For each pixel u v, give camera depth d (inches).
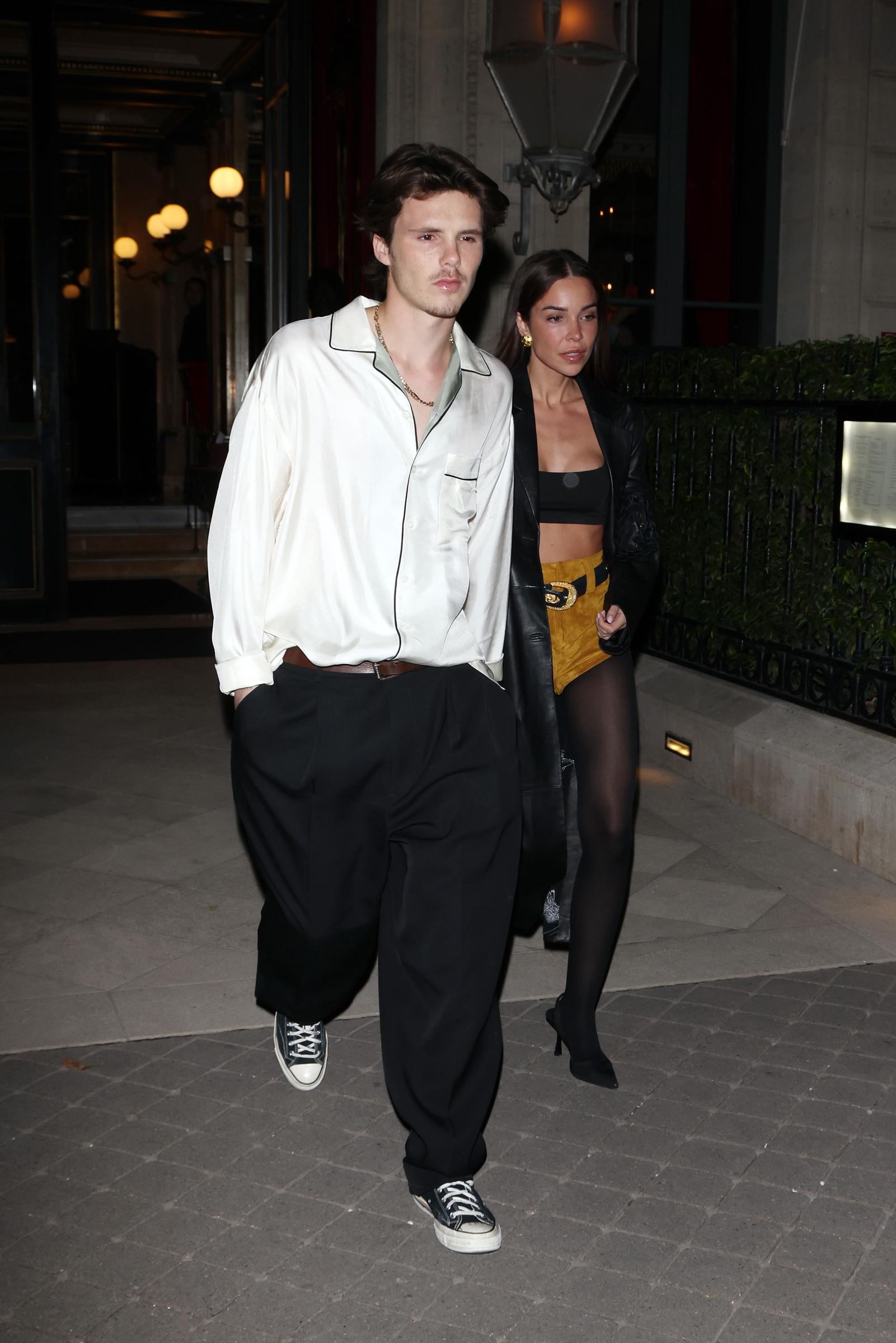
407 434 97.0
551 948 135.5
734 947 157.9
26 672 302.8
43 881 177.0
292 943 106.9
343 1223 103.3
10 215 352.8
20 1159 111.3
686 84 326.0
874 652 194.5
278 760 100.0
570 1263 98.7
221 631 98.3
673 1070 128.1
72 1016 138.0
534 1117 119.4
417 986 100.9
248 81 537.6
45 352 357.4
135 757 235.9
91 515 528.1
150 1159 111.5
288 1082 124.8
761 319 339.0
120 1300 93.9
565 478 120.7
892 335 197.0
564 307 117.7
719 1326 91.7
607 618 119.6
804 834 198.4
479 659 102.7
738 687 226.7
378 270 100.0
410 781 99.7
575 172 285.3
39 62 347.6
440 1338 90.4
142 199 672.4
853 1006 142.4
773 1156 113.1
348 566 97.5
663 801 216.5
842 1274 97.4
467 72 294.2
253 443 96.6
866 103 323.3
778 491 212.8
